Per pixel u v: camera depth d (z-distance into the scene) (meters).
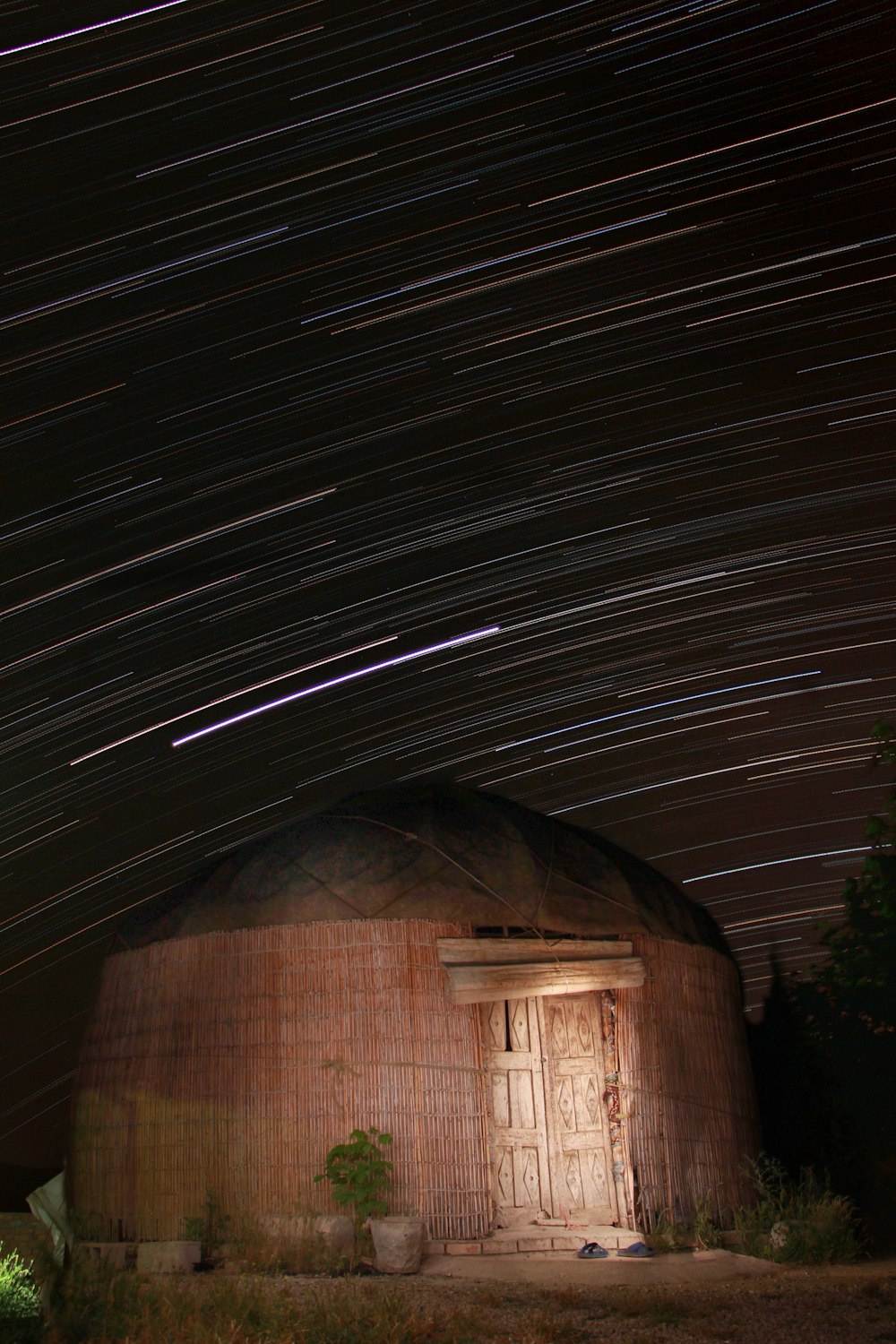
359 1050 10.30
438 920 10.75
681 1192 10.71
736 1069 11.94
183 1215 10.20
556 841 11.90
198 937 11.05
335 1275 8.92
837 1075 12.76
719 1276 9.12
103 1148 10.97
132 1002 11.34
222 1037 10.61
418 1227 9.19
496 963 10.66
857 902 11.73
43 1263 6.71
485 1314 7.04
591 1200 10.55
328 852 11.22
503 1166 10.38
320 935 10.67
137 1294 6.83
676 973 11.55
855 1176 12.25
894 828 10.84
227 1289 7.09
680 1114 11.04
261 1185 10.06
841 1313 7.04
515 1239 9.87
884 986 11.73
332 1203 9.85
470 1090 10.34
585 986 10.80
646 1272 9.09
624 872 11.93
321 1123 10.12
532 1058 10.81
